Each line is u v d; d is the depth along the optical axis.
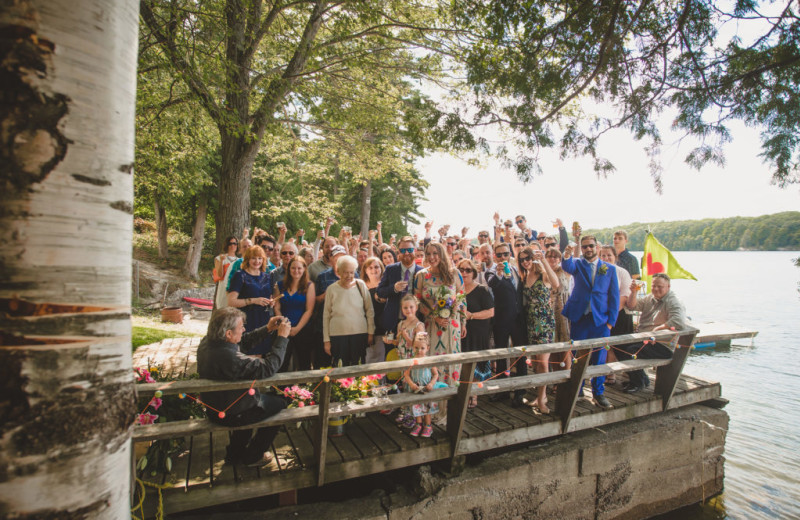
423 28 7.54
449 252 7.34
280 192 24.52
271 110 7.45
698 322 20.00
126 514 1.63
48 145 1.36
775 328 19.61
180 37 6.71
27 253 1.34
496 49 5.07
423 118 5.07
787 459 6.86
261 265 4.60
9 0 1.32
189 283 20.30
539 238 7.58
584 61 4.66
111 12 1.52
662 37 4.50
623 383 6.12
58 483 1.38
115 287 1.54
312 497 4.36
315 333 4.92
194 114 8.02
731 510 5.53
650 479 5.26
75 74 1.41
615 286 5.15
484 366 5.21
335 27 7.44
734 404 9.43
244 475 3.44
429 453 4.04
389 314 4.85
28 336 1.34
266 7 8.79
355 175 11.62
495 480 4.21
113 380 1.53
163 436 3.06
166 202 19.97
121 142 1.57
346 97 9.45
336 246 5.41
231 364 3.06
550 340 5.11
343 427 4.32
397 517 3.75
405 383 4.22
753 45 4.18
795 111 4.09
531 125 4.82
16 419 1.32
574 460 4.70
